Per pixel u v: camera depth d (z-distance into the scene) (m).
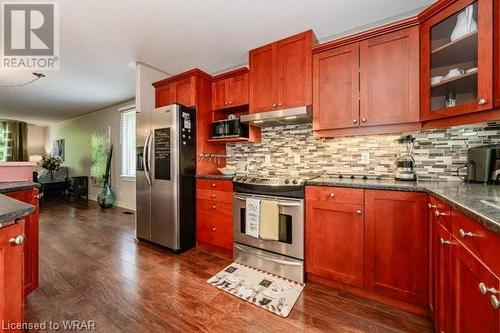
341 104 2.06
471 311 0.89
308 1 1.95
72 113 6.25
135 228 3.34
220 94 2.95
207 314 1.58
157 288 1.89
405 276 1.57
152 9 2.03
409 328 1.44
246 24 2.26
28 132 8.01
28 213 0.96
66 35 2.43
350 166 2.34
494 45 1.34
